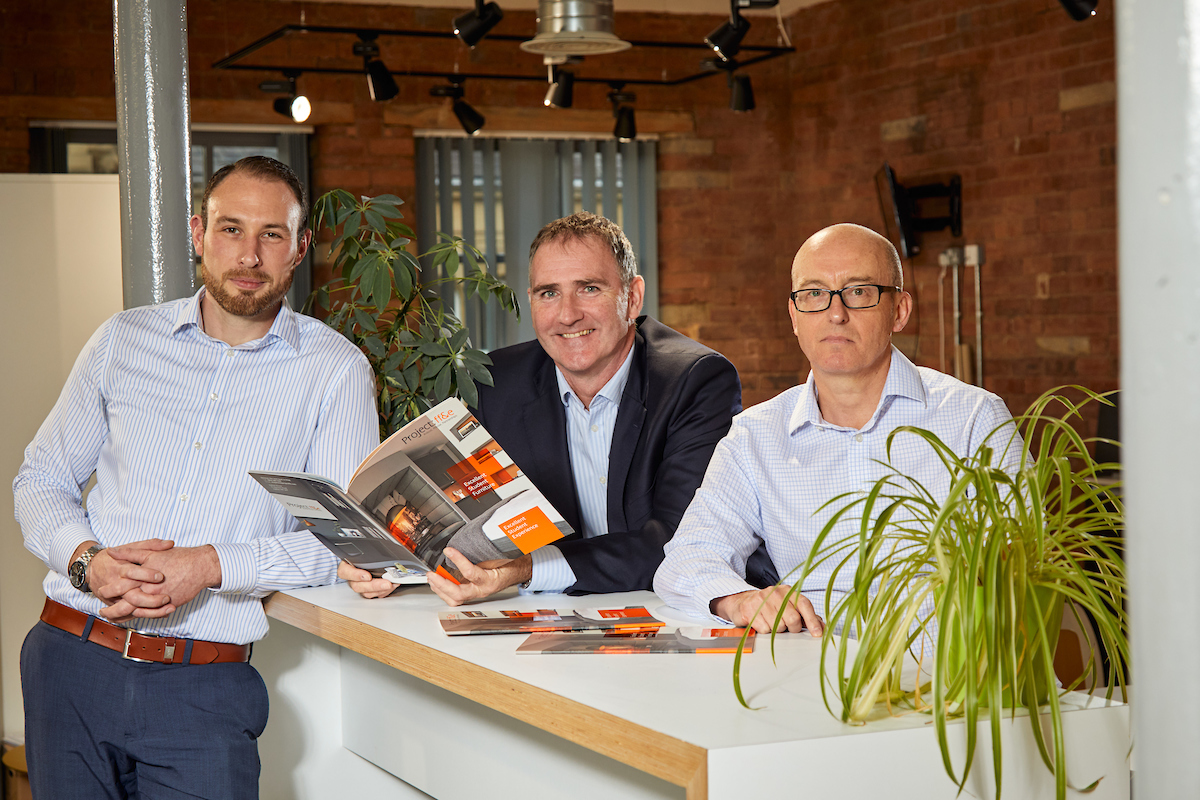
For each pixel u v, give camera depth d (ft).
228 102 20.34
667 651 4.79
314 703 7.58
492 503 5.74
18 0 19.19
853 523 5.83
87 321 10.93
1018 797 3.82
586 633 5.13
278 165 6.81
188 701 6.38
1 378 10.69
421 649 5.05
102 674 6.38
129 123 8.74
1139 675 2.50
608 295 7.05
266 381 6.75
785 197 24.03
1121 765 3.97
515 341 22.59
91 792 6.46
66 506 6.72
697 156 23.58
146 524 6.56
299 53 20.75
